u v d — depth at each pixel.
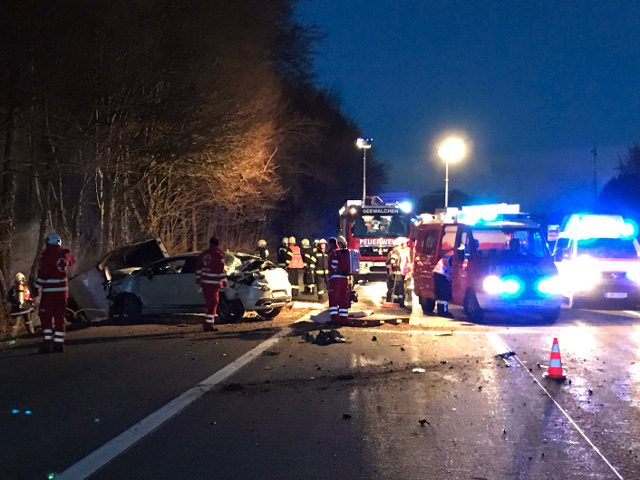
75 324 14.63
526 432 5.76
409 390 7.34
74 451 5.28
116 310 14.60
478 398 6.97
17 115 13.41
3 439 5.60
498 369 8.52
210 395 7.13
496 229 14.15
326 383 7.70
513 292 12.93
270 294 13.84
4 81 12.76
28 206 18.17
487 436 5.65
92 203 20.86
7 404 6.77
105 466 4.92
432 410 6.50
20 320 14.70
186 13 18.47
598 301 15.89
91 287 15.67
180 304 14.09
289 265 20.50
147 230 23.16
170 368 8.63
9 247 15.34
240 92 20.66
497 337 11.34
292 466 4.92
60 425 6.01
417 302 18.53
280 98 29.39
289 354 9.63
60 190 18.38
